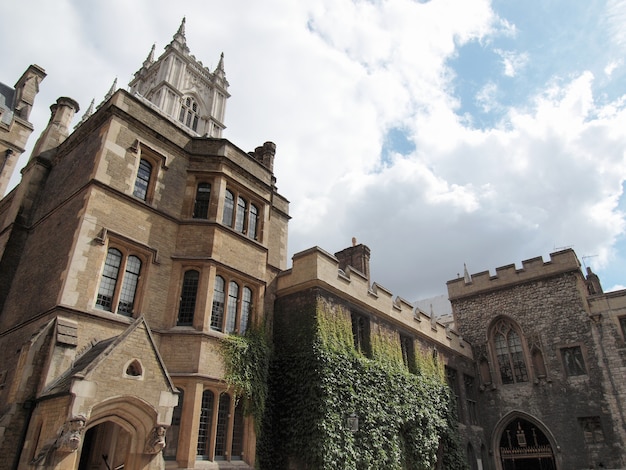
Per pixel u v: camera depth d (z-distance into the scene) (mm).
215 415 13383
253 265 16641
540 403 24609
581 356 24438
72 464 8781
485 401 26438
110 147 14047
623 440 21719
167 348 13484
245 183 17625
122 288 13289
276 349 16453
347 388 15461
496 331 27875
